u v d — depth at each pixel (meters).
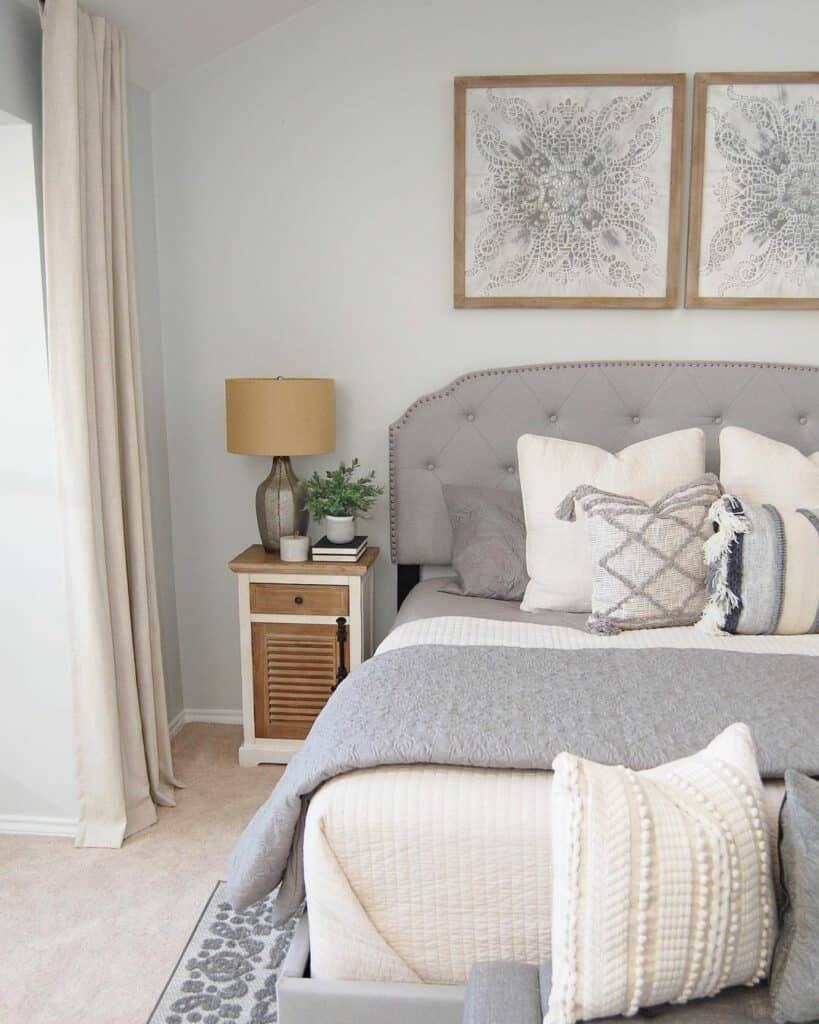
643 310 3.14
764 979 1.41
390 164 3.14
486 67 3.06
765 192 3.03
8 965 2.12
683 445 2.81
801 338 3.12
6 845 2.63
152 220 3.19
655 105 3.01
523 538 2.91
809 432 3.09
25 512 2.55
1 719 2.66
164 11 2.67
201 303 3.26
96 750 2.58
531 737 1.67
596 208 3.07
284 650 3.05
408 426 3.17
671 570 2.50
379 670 2.02
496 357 3.21
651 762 1.61
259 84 3.12
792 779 1.43
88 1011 1.97
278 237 3.20
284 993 1.57
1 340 2.50
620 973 1.31
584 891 1.33
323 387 3.00
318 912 1.60
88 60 2.43
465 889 1.59
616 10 3.00
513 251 3.12
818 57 2.98
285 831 1.70
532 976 1.47
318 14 3.07
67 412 2.42
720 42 2.99
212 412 3.32
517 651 2.12
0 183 2.42
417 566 3.30
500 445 3.16
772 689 1.88
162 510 3.31
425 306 3.20
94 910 2.32
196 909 2.33
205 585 3.44
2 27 2.26
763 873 1.41
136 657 2.76
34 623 2.61
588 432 3.13
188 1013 1.96
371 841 1.60
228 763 3.14
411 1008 1.55
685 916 1.33
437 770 1.66
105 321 2.51
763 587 2.41
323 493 3.14
